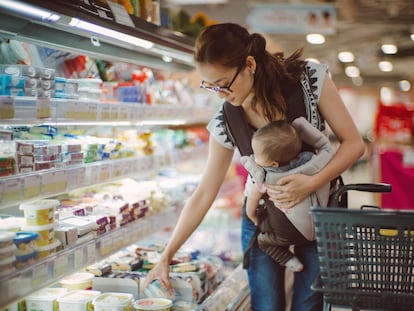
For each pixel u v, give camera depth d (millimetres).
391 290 2141
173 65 4723
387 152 6934
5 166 2248
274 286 2943
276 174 2516
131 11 3340
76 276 3025
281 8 8617
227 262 4520
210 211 5609
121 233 3139
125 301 2676
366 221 2041
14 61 2756
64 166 2752
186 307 2885
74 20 2445
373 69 14266
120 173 3375
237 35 2451
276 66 2535
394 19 8938
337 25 9430
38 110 2447
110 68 3990
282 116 2570
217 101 6188
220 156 2881
